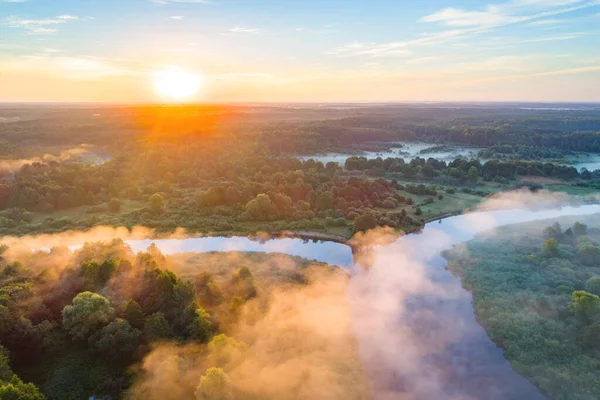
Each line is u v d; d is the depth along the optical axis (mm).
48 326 65625
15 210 132625
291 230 127250
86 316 65750
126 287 77062
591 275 94125
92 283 76250
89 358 63875
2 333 61625
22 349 62875
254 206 135375
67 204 144125
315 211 142000
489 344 76000
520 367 69000
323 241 121875
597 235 121125
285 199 143000
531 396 63781
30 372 61188
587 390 62438
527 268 101062
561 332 75438
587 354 70125
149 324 67375
